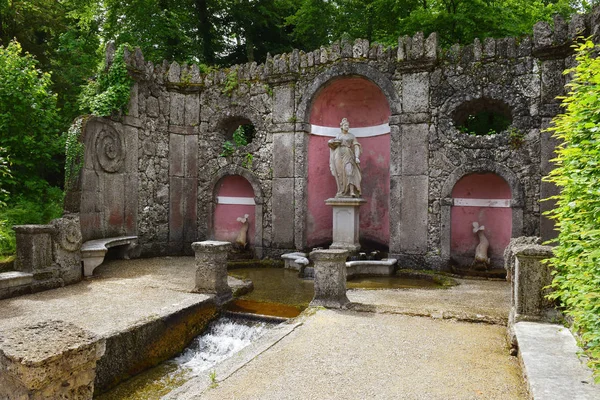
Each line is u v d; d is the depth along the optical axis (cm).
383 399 429
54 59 1928
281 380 473
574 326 442
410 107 1252
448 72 1216
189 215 1505
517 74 1143
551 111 1103
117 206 1320
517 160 1141
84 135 1198
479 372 493
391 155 1281
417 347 575
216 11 2117
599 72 454
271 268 1327
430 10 1664
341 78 1350
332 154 1328
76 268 973
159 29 1842
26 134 1337
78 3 1848
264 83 1438
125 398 568
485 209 1226
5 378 315
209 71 1518
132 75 1350
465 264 1234
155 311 728
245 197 1512
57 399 314
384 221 1416
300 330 641
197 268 874
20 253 897
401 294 922
